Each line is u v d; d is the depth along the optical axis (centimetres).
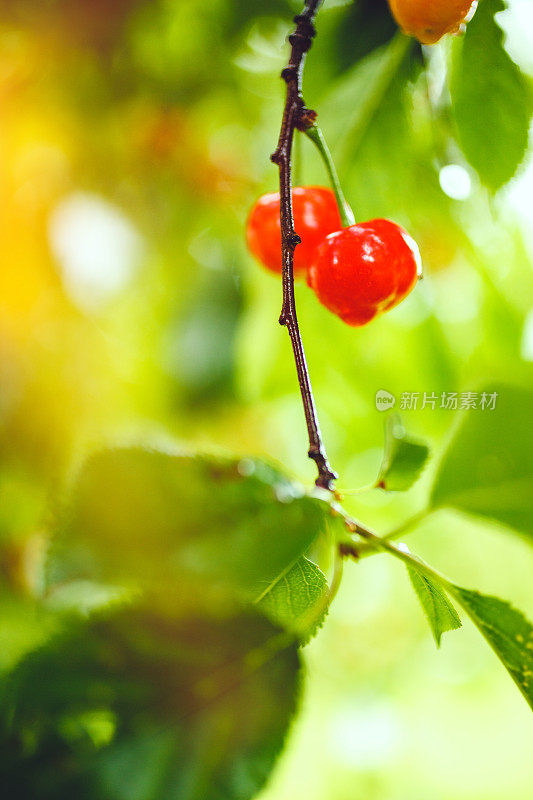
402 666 183
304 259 39
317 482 34
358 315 37
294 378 53
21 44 49
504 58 39
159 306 63
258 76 56
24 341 56
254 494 35
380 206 45
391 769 149
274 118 57
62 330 57
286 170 35
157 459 34
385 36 43
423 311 52
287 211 35
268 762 34
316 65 43
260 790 34
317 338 51
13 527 51
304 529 34
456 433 37
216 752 34
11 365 56
